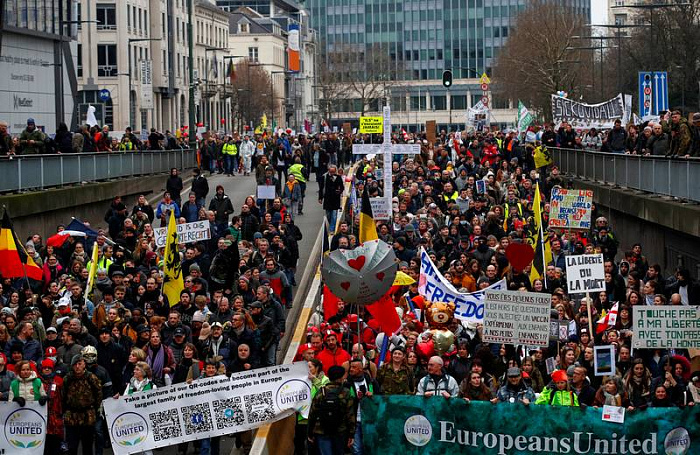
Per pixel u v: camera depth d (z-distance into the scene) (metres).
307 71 190.75
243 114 144.25
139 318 20.30
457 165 45.66
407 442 15.99
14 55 52.50
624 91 93.25
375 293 17.81
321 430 15.96
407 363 17.50
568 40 100.44
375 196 35.41
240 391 17.14
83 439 17.31
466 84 192.12
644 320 17.33
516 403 15.78
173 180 38.62
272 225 29.50
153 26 113.69
